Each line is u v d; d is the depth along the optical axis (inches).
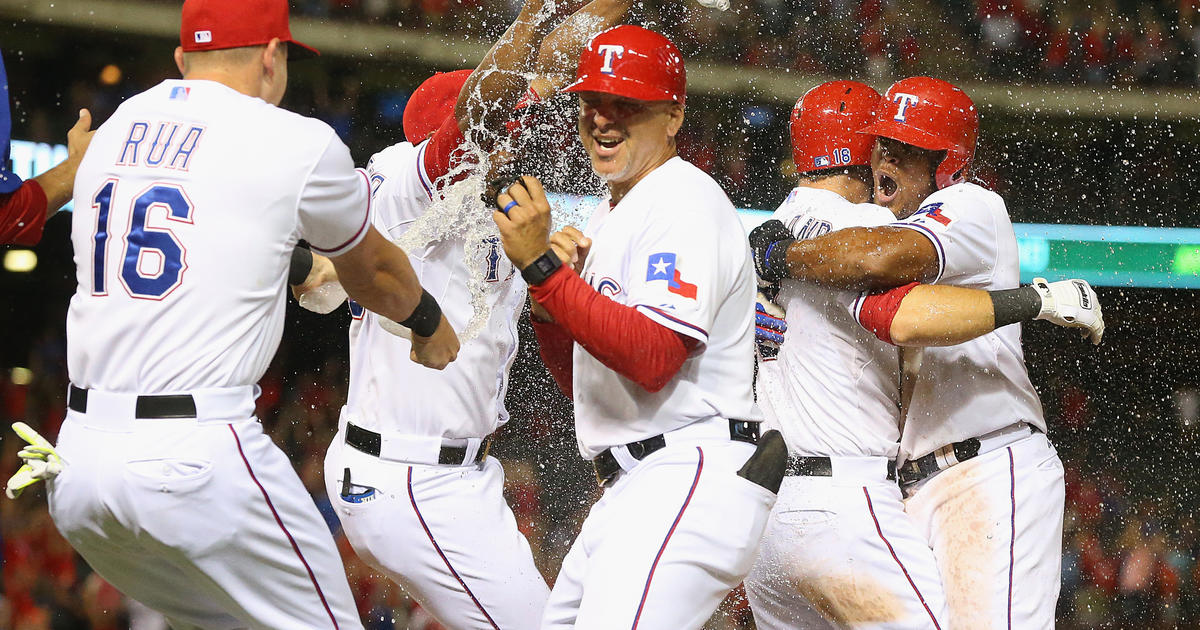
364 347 244.7
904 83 264.4
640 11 768.9
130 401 183.3
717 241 195.3
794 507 240.7
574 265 205.5
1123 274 757.9
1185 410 756.0
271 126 189.2
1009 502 243.9
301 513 195.6
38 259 773.9
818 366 242.8
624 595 188.1
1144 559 645.3
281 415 722.8
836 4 799.7
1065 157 841.5
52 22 679.7
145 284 183.3
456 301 242.4
